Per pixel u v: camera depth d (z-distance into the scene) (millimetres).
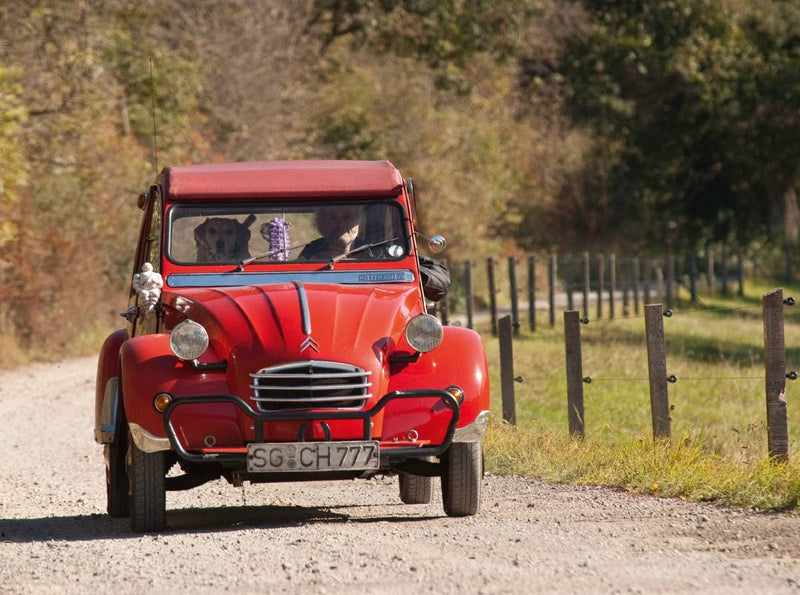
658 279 124500
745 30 178000
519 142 188375
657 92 181500
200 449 25359
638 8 179625
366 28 158125
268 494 34844
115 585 20859
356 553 22812
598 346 82812
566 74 187000
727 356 75562
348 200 30234
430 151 155750
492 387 62094
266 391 25312
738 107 175125
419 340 25844
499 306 139750
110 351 30062
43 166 97562
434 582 20062
